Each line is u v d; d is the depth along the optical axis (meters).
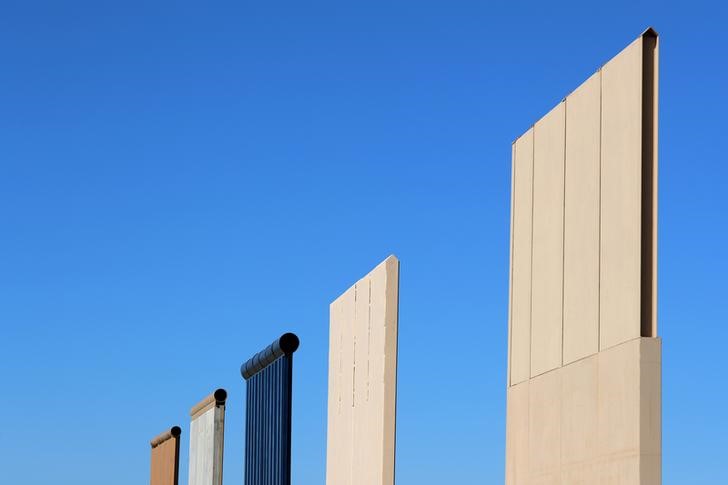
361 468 21.48
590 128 19.11
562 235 20.06
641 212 17.25
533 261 21.34
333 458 24.28
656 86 17.36
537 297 21.05
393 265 20.38
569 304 19.61
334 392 24.58
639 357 17.00
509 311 22.44
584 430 18.70
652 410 16.91
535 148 21.47
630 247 17.50
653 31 17.39
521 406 21.53
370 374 21.25
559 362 19.89
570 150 19.88
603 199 18.50
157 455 43.06
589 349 18.73
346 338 23.61
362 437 21.58
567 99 20.11
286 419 23.06
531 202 21.56
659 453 16.83
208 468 32.62
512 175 22.58
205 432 33.66
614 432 17.62
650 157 17.33
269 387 25.03
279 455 23.41
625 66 17.92
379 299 20.84
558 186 20.33
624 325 17.56
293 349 23.16
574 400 19.16
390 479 19.95
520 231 22.06
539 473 20.47
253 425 27.08
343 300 24.09
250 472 27.30
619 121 18.06
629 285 17.47
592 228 18.84
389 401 20.09
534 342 21.09
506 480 22.08
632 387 17.14
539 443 20.55
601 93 18.77
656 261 17.14
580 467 18.75
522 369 21.59
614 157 18.17
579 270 19.27
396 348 20.20
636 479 16.86
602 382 18.12
